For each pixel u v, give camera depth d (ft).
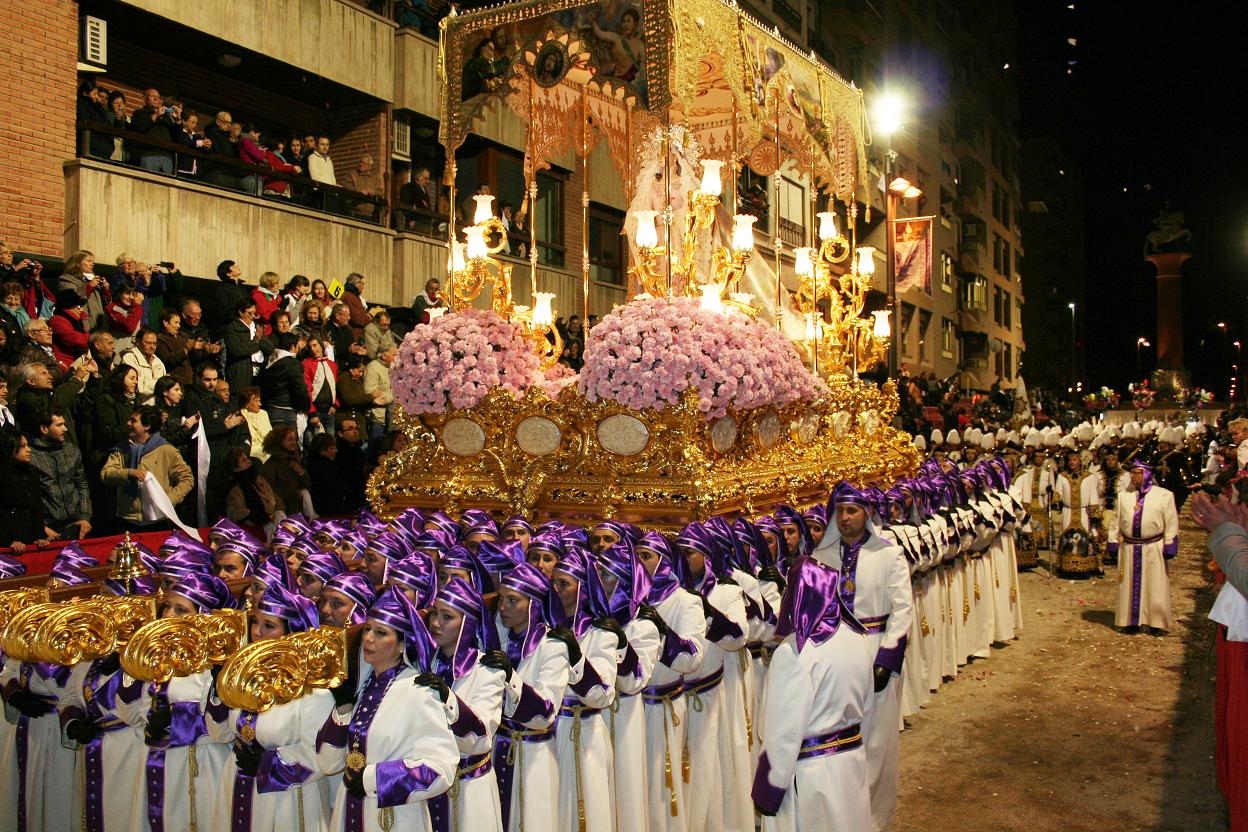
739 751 20.06
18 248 37.81
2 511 24.86
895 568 20.13
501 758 15.93
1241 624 17.39
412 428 28.71
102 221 39.73
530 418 26.32
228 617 15.70
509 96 34.83
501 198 63.87
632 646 16.98
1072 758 24.36
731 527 21.81
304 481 31.22
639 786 17.56
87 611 15.98
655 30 25.82
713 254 30.22
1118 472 49.75
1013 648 35.27
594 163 71.05
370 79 55.26
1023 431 54.24
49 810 17.61
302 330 39.06
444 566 16.88
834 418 34.53
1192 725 26.61
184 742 15.58
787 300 40.68
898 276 61.67
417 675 13.69
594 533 20.25
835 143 37.91
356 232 52.01
